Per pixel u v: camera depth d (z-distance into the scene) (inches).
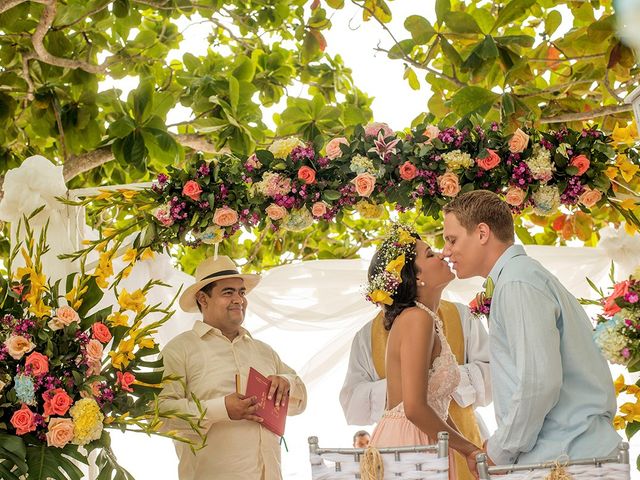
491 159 173.9
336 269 231.5
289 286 230.2
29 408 148.5
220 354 173.2
